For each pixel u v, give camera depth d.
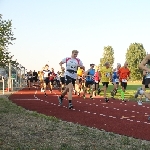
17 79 38.53
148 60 9.32
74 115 11.01
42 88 27.98
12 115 10.06
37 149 5.75
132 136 7.34
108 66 18.05
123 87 18.47
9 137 6.69
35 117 9.73
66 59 13.54
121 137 7.12
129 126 8.78
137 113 11.84
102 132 7.69
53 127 8.05
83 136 7.08
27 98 19.00
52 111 12.15
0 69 30.78
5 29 37.22
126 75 18.53
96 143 6.41
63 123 8.84
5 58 37.00
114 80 20.09
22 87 39.62
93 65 19.95
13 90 30.95
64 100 18.05
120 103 16.53
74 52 13.61
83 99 19.28
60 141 6.51
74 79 13.52
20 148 5.75
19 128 7.76
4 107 12.45
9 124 8.27
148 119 9.97
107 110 12.81
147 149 6.01
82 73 23.20
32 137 6.80
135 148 6.04
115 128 8.41
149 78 11.28
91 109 13.14
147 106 14.80
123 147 6.12
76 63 13.55
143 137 7.26
